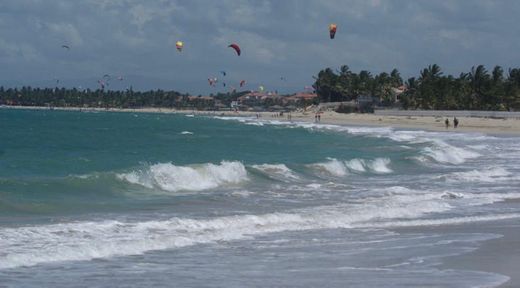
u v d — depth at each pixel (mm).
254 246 18750
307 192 30766
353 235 20734
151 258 16891
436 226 22625
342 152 56125
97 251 17172
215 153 53219
